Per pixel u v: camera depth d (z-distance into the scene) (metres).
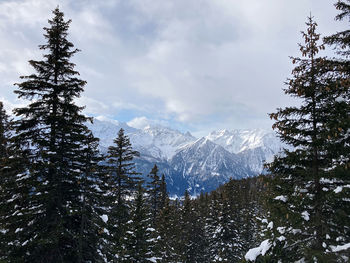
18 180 12.86
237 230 42.12
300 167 9.22
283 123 9.20
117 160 24.23
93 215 14.28
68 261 13.46
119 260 19.06
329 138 7.79
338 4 8.07
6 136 17.17
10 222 12.69
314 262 7.05
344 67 8.06
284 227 8.95
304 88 8.70
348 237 8.04
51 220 13.14
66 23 15.50
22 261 12.34
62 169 13.73
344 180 8.08
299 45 9.14
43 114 14.03
